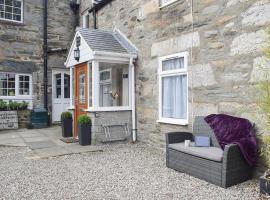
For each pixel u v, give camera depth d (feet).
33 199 11.28
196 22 17.26
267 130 12.71
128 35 24.79
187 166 14.52
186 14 18.07
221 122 14.47
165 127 20.10
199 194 11.78
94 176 14.30
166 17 19.90
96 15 31.24
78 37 24.64
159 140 20.76
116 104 23.59
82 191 12.19
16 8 33.76
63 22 37.06
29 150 20.54
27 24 34.12
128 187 12.67
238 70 14.58
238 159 12.84
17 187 12.67
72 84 26.89
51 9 36.09
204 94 16.70
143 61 22.65
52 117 35.88
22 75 33.99
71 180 13.67
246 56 14.16
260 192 11.62
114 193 11.94
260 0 13.50
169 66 19.93
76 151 19.77
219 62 15.70
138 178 13.97
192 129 17.46
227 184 12.46
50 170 15.37
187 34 17.99
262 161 13.37
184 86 18.63
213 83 16.10
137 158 18.15
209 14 16.35
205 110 16.63
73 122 26.03
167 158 15.93
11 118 31.96
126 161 17.37
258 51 13.56
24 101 33.65
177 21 18.86
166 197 11.48
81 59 24.07
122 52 22.98
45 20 35.14
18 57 33.40
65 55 37.14
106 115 22.75
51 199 11.29
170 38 19.52
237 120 13.99
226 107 15.26
